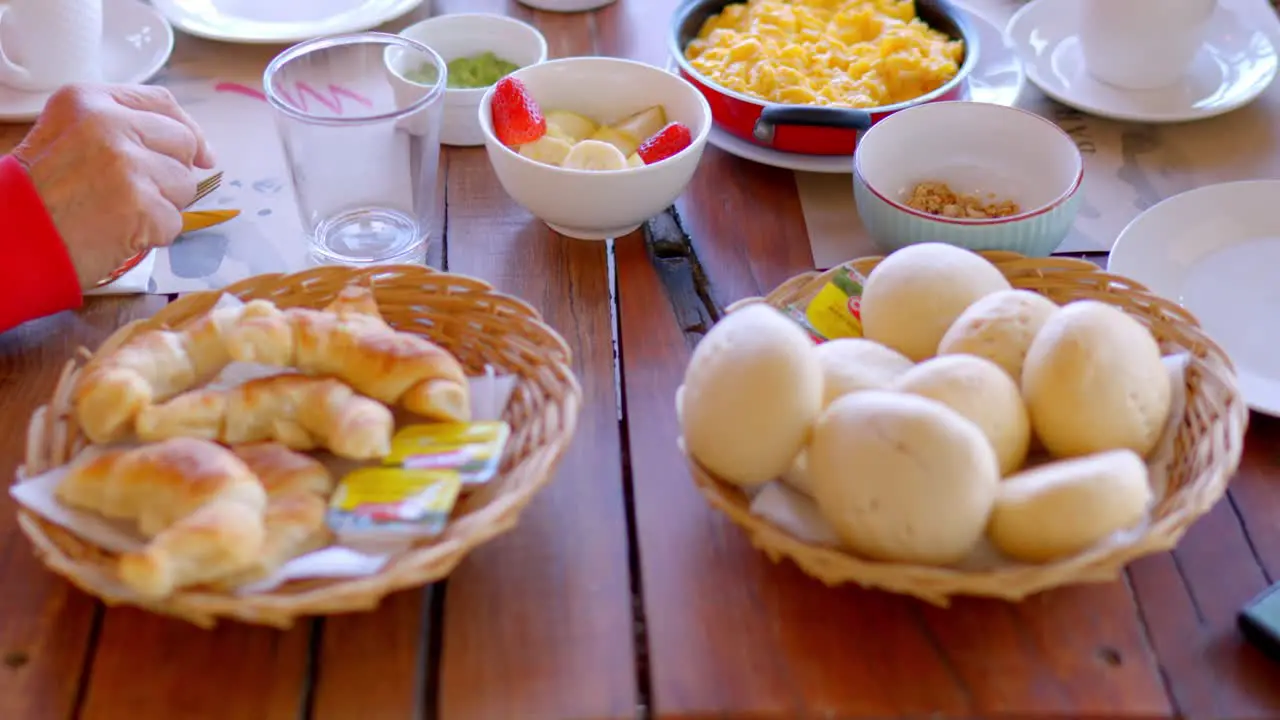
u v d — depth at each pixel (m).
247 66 1.49
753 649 1.06
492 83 1.42
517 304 1.17
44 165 1.23
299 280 1.19
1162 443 1.10
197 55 1.50
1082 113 1.43
